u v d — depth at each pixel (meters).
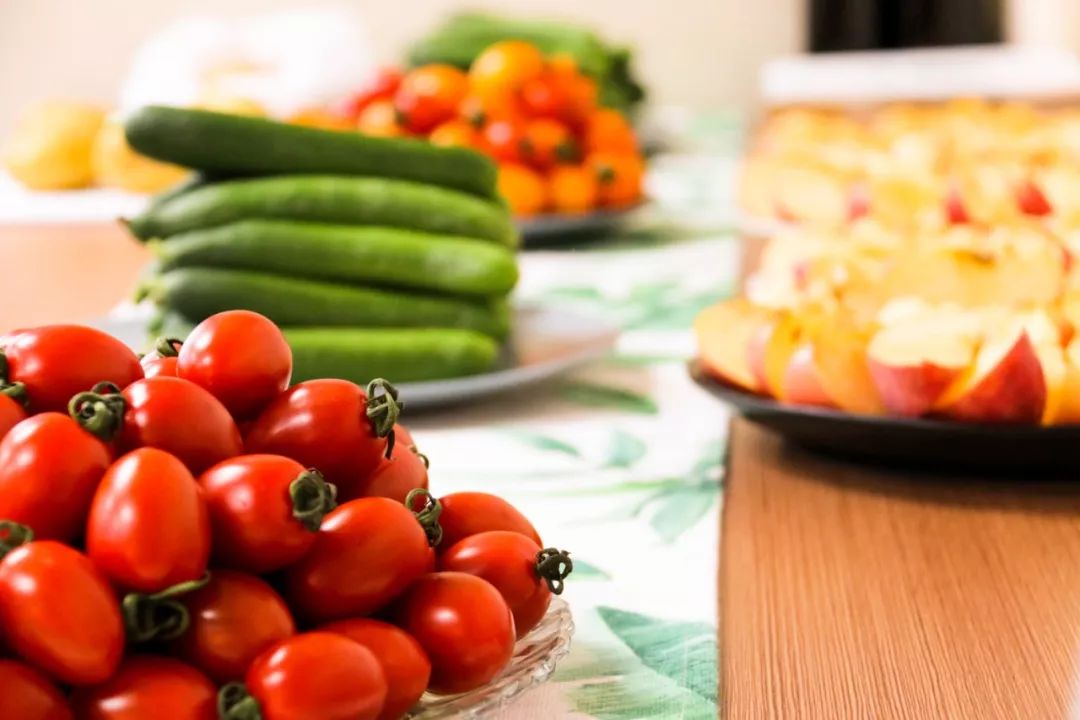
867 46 2.57
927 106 1.80
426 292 0.80
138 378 0.48
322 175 0.81
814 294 0.74
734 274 1.02
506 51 1.18
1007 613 0.55
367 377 0.75
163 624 0.43
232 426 0.46
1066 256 0.74
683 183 1.50
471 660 0.47
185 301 0.77
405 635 0.46
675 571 0.59
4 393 0.46
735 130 1.97
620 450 0.71
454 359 0.76
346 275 0.78
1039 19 2.71
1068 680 0.51
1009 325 0.65
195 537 0.43
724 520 0.63
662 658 0.53
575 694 0.51
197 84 1.64
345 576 0.46
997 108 1.61
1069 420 0.65
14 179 1.46
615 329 0.84
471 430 0.74
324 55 1.74
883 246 0.80
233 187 0.79
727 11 2.48
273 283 0.77
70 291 0.97
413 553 0.47
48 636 0.42
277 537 0.45
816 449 0.70
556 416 0.76
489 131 1.15
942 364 0.65
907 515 0.63
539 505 0.65
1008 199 0.97
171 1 2.39
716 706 0.50
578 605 0.56
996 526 0.62
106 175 1.39
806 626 0.55
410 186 0.81
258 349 0.48
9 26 2.38
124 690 0.43
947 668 0.52
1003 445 0.64
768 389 0.69
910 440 0.65
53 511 0.44
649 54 2.51
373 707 0.44
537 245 1.16
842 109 1.83
